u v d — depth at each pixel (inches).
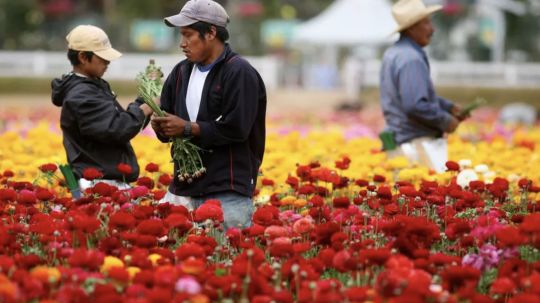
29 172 549.3
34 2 3152.1
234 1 3383.4
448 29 2891.2
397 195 477.1
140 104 462.6
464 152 708.7
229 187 430.9
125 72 2263.8
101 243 356.2
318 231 378.9
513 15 3002.0
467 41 2886.3
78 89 455.8
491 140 872.9
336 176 474.6
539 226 346.0
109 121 450.3
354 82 2300.7
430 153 604.4
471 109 630.5
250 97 423.5
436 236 376.8
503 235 346.0
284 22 3149.6
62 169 465.1
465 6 2847.0
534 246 355.9
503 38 2881.4
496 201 483.8
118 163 466.6
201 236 374.9
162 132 429.7
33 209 418.3
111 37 3056.1
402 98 594.6
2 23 3159.5
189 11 425.7
